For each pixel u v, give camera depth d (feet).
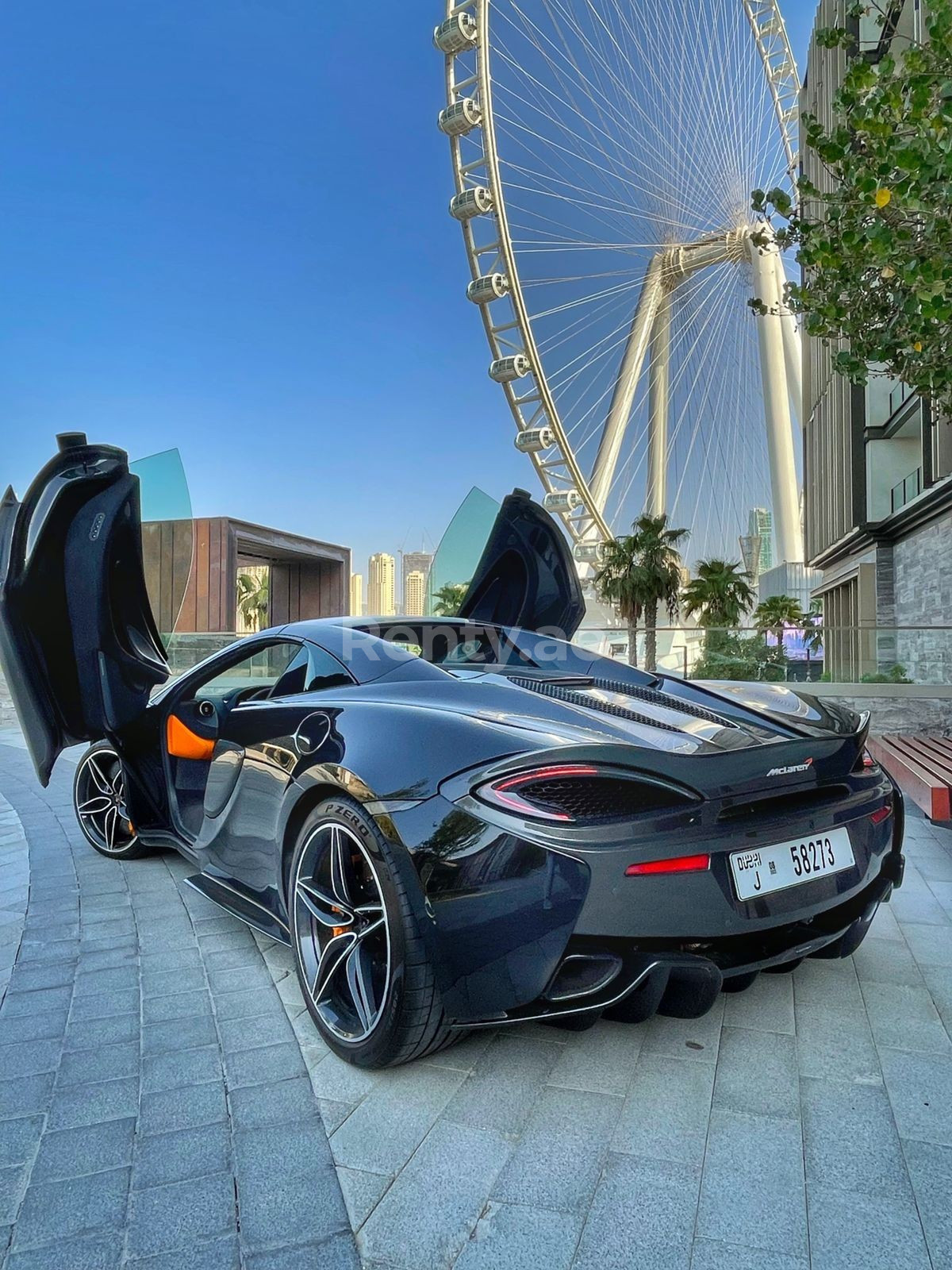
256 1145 4.60
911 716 25.84
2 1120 4.91
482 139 85.71
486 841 4.83
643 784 4.90
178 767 9.13
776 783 5.38
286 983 7.05
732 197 111.45
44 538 9.31
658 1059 5.53
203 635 24.80
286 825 6.37
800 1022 6.07
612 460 112.57
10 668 9.22
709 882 4.89
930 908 8.78
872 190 12.16
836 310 14.87
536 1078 5.29
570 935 4.62
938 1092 5.07
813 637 26.21
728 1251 3.70
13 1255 3.75
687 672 26.12
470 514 10.68
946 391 14.56
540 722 5.63
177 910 9.05
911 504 54.03
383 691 6.61
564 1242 3.78
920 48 12.55
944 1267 3.59
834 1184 4.17
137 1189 4.22
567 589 11.24
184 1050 5.79
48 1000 6.70
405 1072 5.40
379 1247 3.77
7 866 11.05
